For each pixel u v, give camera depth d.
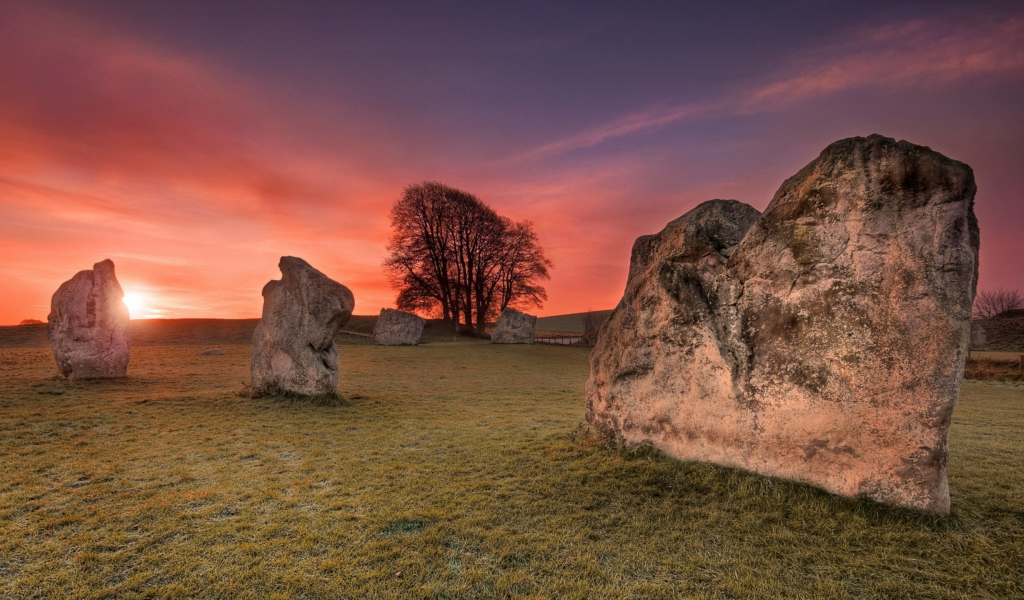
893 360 5.06
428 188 49.34
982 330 37.00
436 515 5.21
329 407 11.79
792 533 4.81
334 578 3.96
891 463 5.07
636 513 5.34
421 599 3.69
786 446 5.78
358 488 6.16
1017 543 4.50
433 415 11.28
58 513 5.19
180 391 13.96
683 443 6.77
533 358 29.06
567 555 4.42
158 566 4.14
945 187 4.84
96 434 8.72
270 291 13.09
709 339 6.52
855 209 5.36
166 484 6.19
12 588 3.78
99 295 15.55
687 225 6.91
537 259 53.00
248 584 3.88
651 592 3.85
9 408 10.69
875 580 4.03
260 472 6.75
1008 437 9.30
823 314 5.53
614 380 7.80
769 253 6.01
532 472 6.76
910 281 4.98
